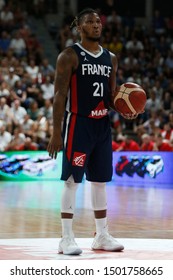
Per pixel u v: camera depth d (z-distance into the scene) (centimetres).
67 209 929
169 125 2966
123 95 944
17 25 3750
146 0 4497
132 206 1700
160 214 1509
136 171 2820
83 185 2550
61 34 3794
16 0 3969
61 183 2688
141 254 902
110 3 4375
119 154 2878
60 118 924
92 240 1055
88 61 936
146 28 4234
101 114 946
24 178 2917
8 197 1933
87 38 947
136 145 2898
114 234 1148
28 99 3134
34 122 2980
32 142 2953
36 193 2102
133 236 1122
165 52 3962
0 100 2997
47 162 2938
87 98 935
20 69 3303
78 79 933
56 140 922
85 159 938
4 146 2931
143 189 2356
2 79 3177
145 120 3303
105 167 956
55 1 4219
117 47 3816
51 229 1202
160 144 2836
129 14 4281
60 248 912
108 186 2511
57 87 928
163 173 2738
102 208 961
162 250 941
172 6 4553
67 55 929
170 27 4138
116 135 3175
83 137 933
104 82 946
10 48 3478
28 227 1230
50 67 3481
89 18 943
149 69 3747
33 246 973
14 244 993
